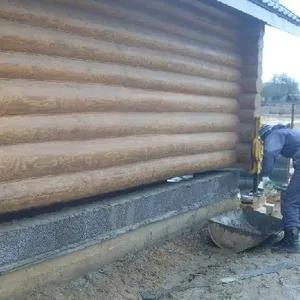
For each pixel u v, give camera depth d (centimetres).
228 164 423
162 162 338
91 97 271
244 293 267
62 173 258
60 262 257
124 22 299
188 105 362
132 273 291
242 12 370
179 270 308
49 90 246
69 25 257
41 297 241
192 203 376
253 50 427
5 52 226
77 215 265
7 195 227
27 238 236
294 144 372
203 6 367
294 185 357
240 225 388
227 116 418
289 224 354
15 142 232
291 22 440
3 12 222
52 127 248
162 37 332
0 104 222
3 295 227
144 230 324
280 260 327
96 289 265
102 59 281
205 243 362
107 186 287
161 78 331
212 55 389
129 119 302
